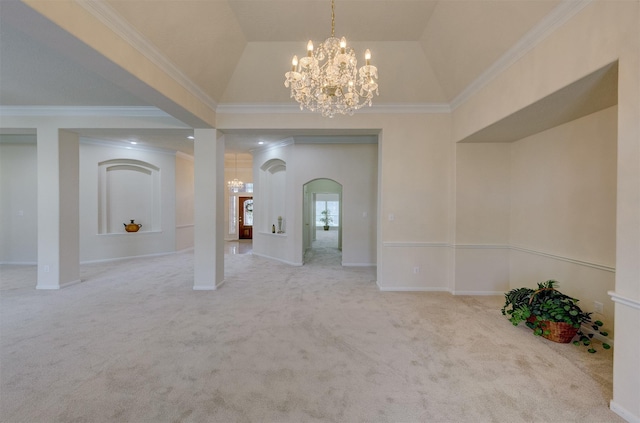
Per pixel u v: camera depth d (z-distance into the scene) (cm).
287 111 441
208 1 282
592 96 248
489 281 431
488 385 214
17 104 425
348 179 649
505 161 425
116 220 712
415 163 445
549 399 199
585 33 207
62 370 230
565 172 332
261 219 771
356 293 438
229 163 1118
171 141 685
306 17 330
